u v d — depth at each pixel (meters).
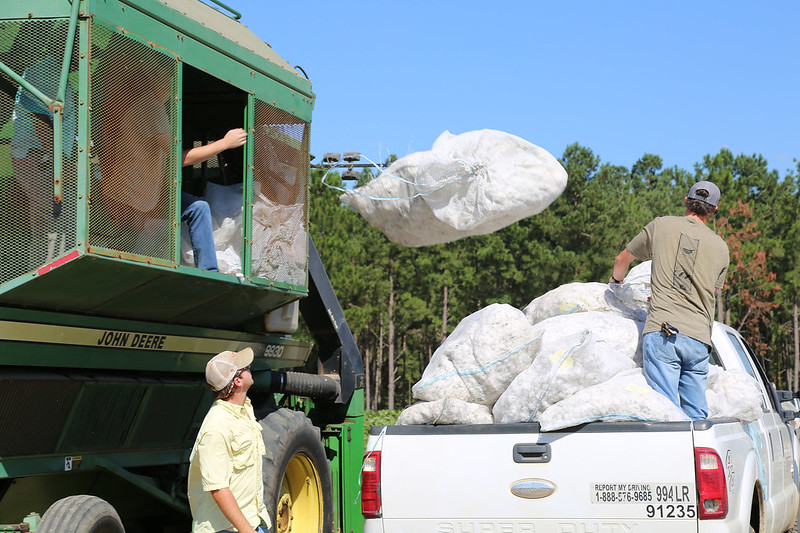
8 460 5.05
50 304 4.96
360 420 8.91
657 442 5.18
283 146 6.88
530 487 5.34
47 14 4.81
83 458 5.63
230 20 6.91
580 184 51.28
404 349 67.12
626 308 6.75
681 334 5.95
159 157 5.37
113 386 5.66
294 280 6.98
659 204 70.50
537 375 5.64
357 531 8.83
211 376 4.81
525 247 50.66
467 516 5.43
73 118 4.73
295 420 7.30
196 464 4.84
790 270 55.91
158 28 5.40
